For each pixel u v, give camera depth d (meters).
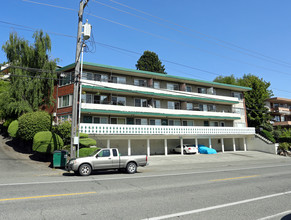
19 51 24.14
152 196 7.30
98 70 28.11
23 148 22.84
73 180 10.52
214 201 6.75
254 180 10.62
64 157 15.71
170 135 28.55
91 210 5.75
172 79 33.28
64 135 20.34
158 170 15.68
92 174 13.07
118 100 29.38
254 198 7.14
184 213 5.57
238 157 27.45
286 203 6.57
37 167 15.60
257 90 45.97
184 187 8.84
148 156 26.75
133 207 6.05
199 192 7.95
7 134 29.91
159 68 52.41
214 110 37.59
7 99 23.20
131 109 28.59
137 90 29.38
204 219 5.15
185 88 34.09
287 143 32.69
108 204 6.32
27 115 20.19
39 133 17.78
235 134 34.31
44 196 7.18
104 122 27.83
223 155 28.81
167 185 9.23
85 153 18.09
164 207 6.08
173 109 32.59
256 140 35.56
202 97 34.81
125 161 13.45
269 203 6.56
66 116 26.00
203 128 31.34
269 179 10.92
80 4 16.39
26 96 23.77
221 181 10.30
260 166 17.59
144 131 26.45
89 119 26.88
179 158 25.05
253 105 45.28
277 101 53.69
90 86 25.70
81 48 16.22
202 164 20.56
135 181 10.26
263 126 43.97
